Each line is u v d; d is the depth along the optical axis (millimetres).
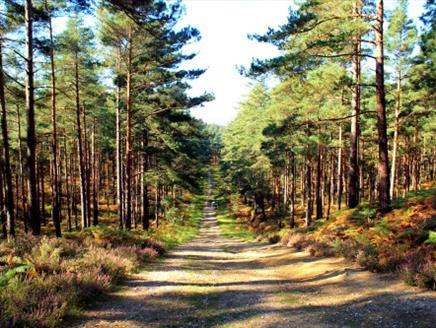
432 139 41938
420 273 8672
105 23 21906
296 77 20734
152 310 8180
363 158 42625
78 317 7473
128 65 23078
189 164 38531
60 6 19484
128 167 24062
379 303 7828
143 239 18797
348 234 15641
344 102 24797
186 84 28266
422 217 13734
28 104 14547
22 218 38938
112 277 10547
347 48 20531
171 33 21141
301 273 12656
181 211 63406
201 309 8344
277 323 7172
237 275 12891
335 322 7000
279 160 38125
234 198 72875
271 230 38906
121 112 27281
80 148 26312
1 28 19172
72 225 39719
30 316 6383
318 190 31219
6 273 8352
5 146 18219
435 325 6281
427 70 25859
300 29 17297
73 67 26391
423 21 21516
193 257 18156
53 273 9344
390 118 31438
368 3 18359
